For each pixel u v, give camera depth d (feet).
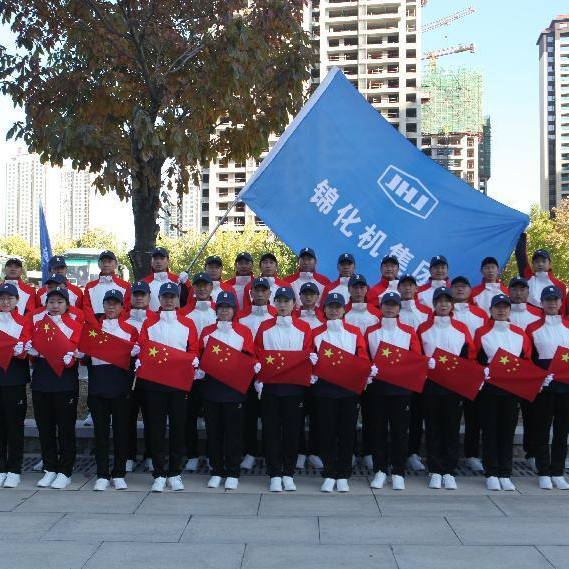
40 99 32.68
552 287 24.57
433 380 23.47
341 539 18.03
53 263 28.53
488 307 28.12
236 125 36.45
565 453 23.66
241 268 29.17
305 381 23.09
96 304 27.73
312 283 25.99
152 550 17.13
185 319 23.95
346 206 30.55
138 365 22.66
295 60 34.37
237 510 20.63
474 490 23.13
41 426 23.44
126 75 34.47
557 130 586.86
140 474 25.14
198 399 25.95
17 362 23.58
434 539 18.04
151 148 29.94
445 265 27.81
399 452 23.43
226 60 30.45
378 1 366.43
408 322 25.89
